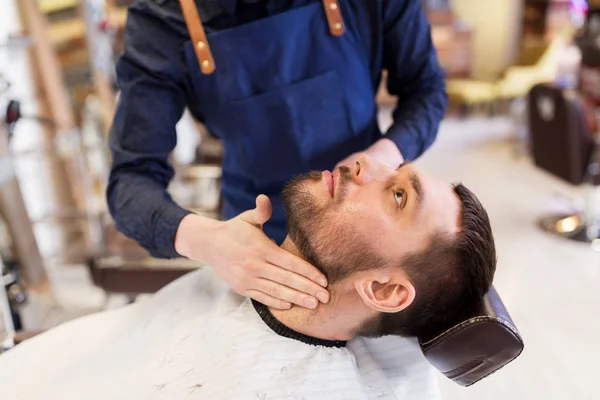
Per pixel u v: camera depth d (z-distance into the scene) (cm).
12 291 150
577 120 310
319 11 106
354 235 87
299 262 87
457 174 450
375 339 100
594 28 360
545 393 211
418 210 87
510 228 350
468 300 90
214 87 107
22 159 270
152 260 212
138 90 103
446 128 582
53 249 295
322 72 109
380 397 95
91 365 102
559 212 366
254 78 106
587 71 366
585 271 296
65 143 262
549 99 321
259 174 114
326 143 113
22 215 251
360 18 110
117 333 108
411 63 118
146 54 103
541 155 346
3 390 100
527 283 287
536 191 405
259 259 88
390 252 87
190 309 107
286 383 90
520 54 639
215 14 103
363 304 90
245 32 103
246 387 89
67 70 297
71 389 99
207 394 90
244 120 109
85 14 280
